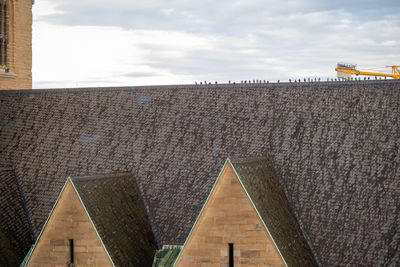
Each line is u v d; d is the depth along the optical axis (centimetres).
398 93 6819
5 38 8762
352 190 6400
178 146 7244
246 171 5947
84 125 7769
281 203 6316
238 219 5634
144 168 7181
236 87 7481
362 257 6003
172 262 6341
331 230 6247
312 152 6762
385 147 6538
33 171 7519
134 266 6022
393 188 6275
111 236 5997
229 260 5675
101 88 8006
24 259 6669
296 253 5841
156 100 7706
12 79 8844
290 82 7294
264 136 7031
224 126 7238
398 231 6016
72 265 5925
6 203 7081
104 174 6688
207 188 6812
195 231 5722
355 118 6825
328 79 7388
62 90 8131
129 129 7562
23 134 7869
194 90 7625
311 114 7019
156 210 6825
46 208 7162
